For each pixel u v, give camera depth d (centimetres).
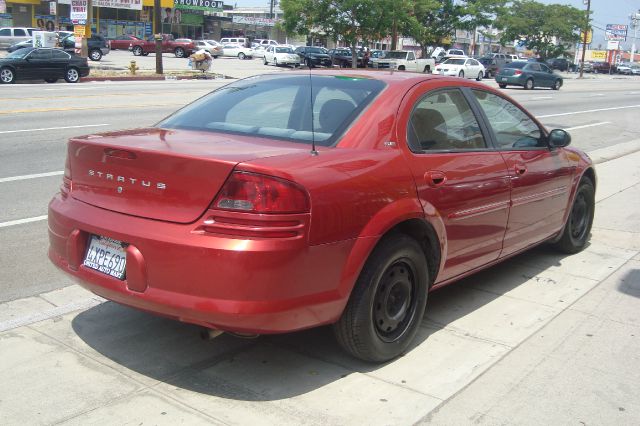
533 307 498
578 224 636
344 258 350
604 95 3531
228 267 319
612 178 1043
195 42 6106
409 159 399
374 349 382
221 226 324
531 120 554
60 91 2223
